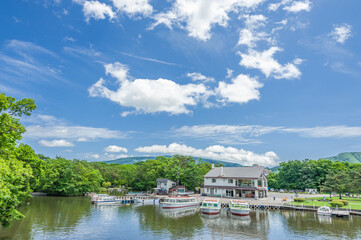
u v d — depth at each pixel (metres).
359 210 52.12
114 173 152.62
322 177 106.38
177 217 51.28
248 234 37.28
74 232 37.31
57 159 107.62
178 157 127.44
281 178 122.88
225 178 84.06
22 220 44.19
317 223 44.53
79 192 98.88
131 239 34.44
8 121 24.70
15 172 24.83
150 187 110.25
